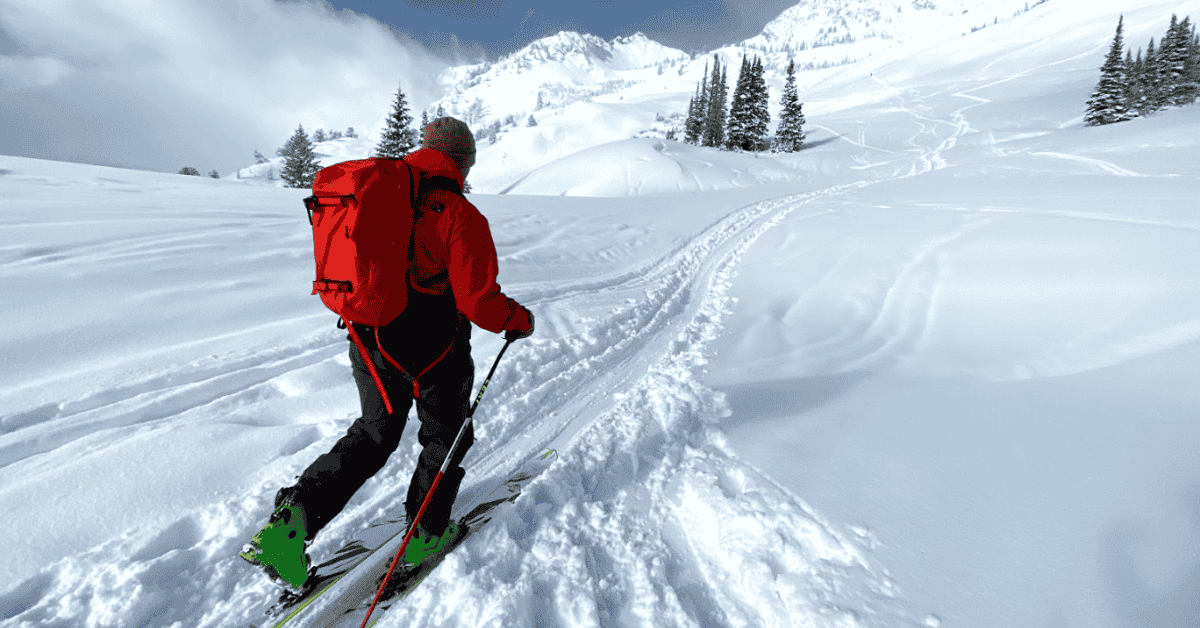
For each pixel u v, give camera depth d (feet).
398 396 5.88
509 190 138.51
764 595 5.57
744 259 27.91
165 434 8.71
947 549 5.76
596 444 8.95
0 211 23.12
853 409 9.55
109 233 19.97
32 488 7.24
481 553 6.41
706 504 7.20
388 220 4.99
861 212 39.70
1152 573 4.96
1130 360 10.85
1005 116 189.67
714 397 10.78
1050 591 5.02
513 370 12.47
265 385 10.93
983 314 16.01
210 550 6.41
